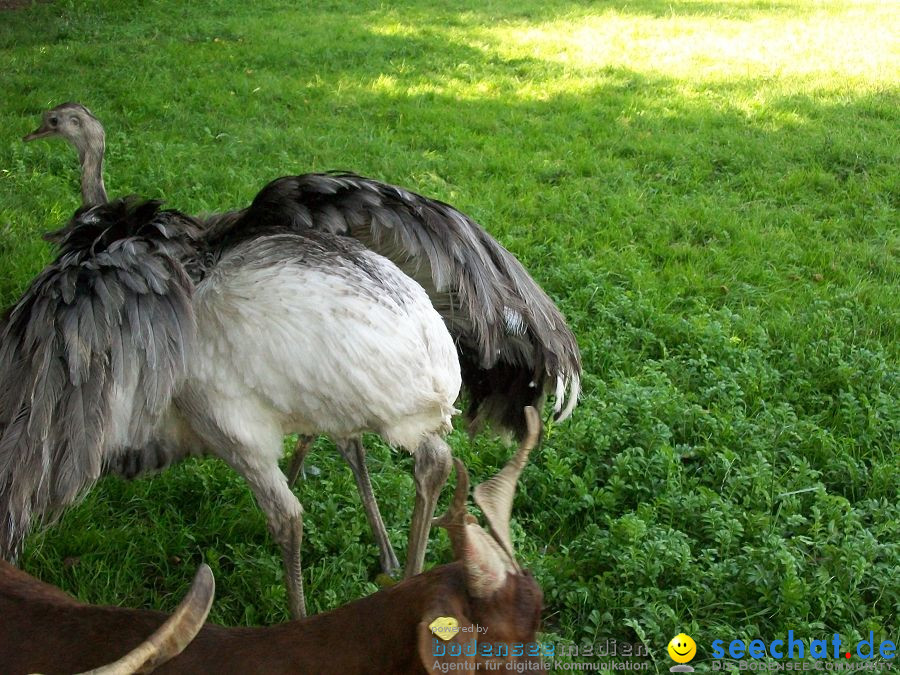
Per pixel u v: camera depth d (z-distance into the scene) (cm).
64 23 1447
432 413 408
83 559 464
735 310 720
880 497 521
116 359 374
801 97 1210
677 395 584
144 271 385
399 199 433
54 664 287
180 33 1420
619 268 763
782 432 558
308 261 391
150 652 247
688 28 1605
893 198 920
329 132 1023
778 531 482
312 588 458
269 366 381
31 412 370
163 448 417
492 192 893
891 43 1523
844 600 441
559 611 451
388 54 1349
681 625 425
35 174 853
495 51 1400
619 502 511
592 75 1299
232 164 920
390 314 389
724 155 1004
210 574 267
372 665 273
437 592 265
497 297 439
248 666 275
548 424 555
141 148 940
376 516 482
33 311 382
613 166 970
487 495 274
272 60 1285
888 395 591
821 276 768
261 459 397
